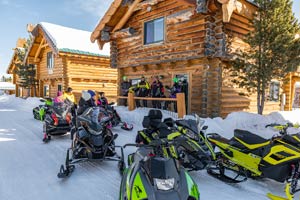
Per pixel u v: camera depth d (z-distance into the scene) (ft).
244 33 34.63
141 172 9.41
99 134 15.69
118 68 47.03
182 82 35.60
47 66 74.13
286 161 12.16
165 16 37.37
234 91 34.50
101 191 13.24
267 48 27.66
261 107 29.60
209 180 15.12
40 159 18.40
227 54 31.94
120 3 39.47
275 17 27.04
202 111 32.32
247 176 14.30
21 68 82.99
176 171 9.01
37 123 34.86
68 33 68.39
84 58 65.41
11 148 21.33
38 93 82.99
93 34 44.24
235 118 28.60
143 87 37.58
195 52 32.91
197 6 29.37
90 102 20.57
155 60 39.04
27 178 14.85
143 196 8.41
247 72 28.78
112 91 71.41
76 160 15.40
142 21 41.27
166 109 36.11
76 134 16.03
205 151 14.82
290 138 12.78
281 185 14.26
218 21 31.17
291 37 26.91
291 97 50.49
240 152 14.60
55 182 14.34
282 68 27.89
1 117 41.42
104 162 18.01
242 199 12.46
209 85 32.27
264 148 13.62
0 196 12.56
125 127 29.48
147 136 17.07
